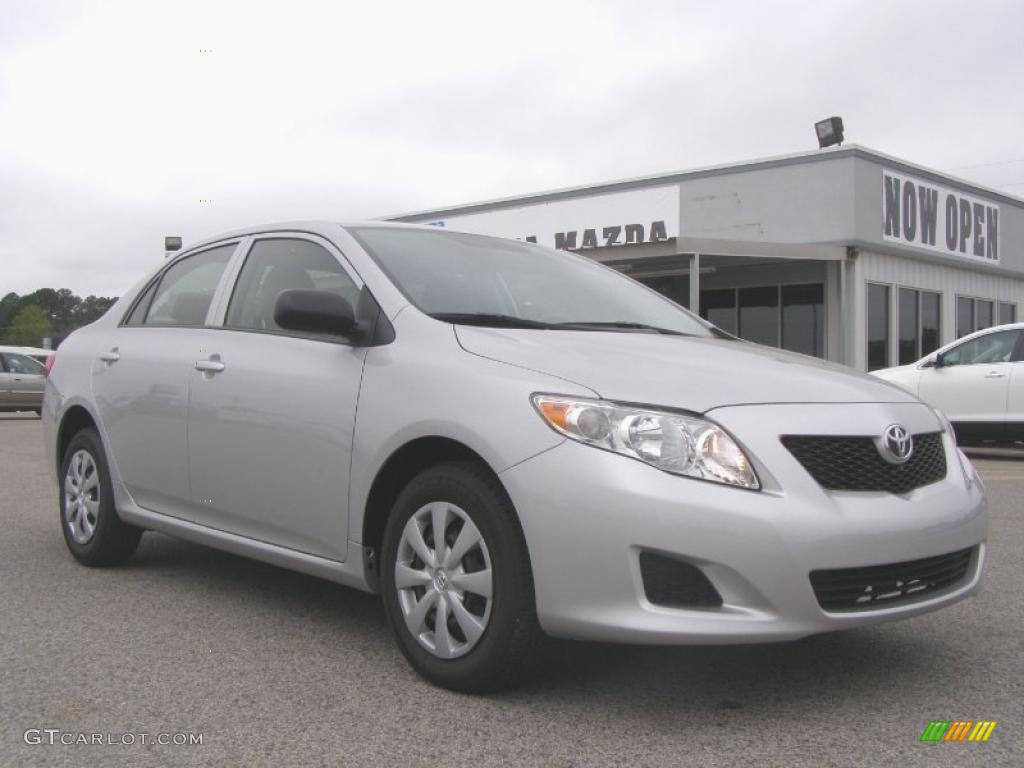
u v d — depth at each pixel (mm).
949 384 11586
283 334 4004
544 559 2879
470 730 2850
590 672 3377
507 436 2982
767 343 18812
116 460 4750
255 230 4535
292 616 4102
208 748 2730
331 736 2811
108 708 3031
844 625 2889
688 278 19516
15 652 3588
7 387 20703
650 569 2801
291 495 3750
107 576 4836
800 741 2787
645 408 2881
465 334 3391
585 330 3701
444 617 3162
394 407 3344
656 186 19547
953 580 3285
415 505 3275
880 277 18234
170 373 4398
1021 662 3535
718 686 3246
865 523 2889
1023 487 8578
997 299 21984
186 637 3787
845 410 3086
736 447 2848
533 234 21406
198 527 4277
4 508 6973
